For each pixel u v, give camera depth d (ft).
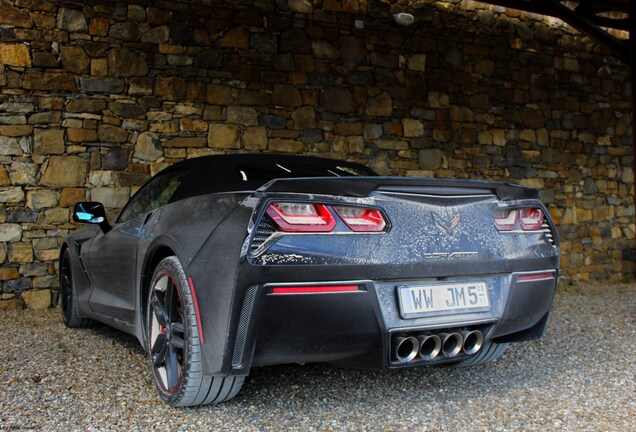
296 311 6.21
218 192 7.74
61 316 15.11
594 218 25.11
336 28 20.56
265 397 7.73
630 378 8.91
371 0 21.11
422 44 21.93
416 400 7.73
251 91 19.24
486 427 6.76
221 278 6.30
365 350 6.66
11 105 16.35
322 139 20.25
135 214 10.34
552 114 24.36
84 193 17.04
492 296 7.36
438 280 6.99
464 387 8.36
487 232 7.32
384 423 6.84
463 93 22.61
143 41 17.88
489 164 23.00
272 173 8.86
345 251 6.36
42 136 16.63
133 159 17.66
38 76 16.63
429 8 22.07
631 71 18.03
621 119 25.95
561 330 12.99
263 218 6.21
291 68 19.84
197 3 18.57
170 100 18.16
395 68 21.45
